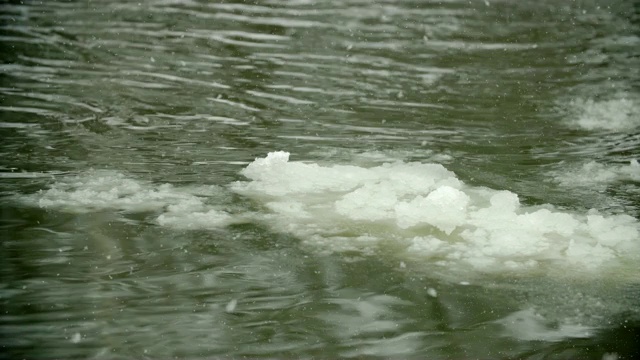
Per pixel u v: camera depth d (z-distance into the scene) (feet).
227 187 34.19
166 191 33.45
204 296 24.63
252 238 29.04
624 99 51.55
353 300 24.62
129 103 47.85
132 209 31.35
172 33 66.64
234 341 22.07
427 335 22.62
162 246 28.12
